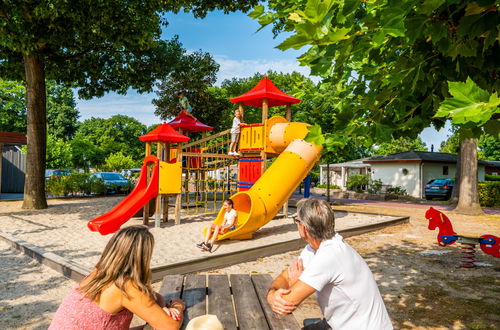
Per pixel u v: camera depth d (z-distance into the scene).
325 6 1.44
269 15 2.03
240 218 9.94
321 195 32.94
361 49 1.88
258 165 12.74
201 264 6.70
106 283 2.12
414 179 31.42
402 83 2.41
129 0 14.05
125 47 17.36
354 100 3.03
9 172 24.48
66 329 2.08
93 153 53.84
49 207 15.54
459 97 1.22
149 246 2.22
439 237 7.41
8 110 43.16
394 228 12.31
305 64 1.99
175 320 2.28
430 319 4.55
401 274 6.61
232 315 2.62
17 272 6.42
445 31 1.85
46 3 11.80
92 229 8.69
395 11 1.48
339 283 2.10
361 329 2.09
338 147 2.24
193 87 28.84
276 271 6.86
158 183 10.55
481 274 6.67
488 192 22.58
